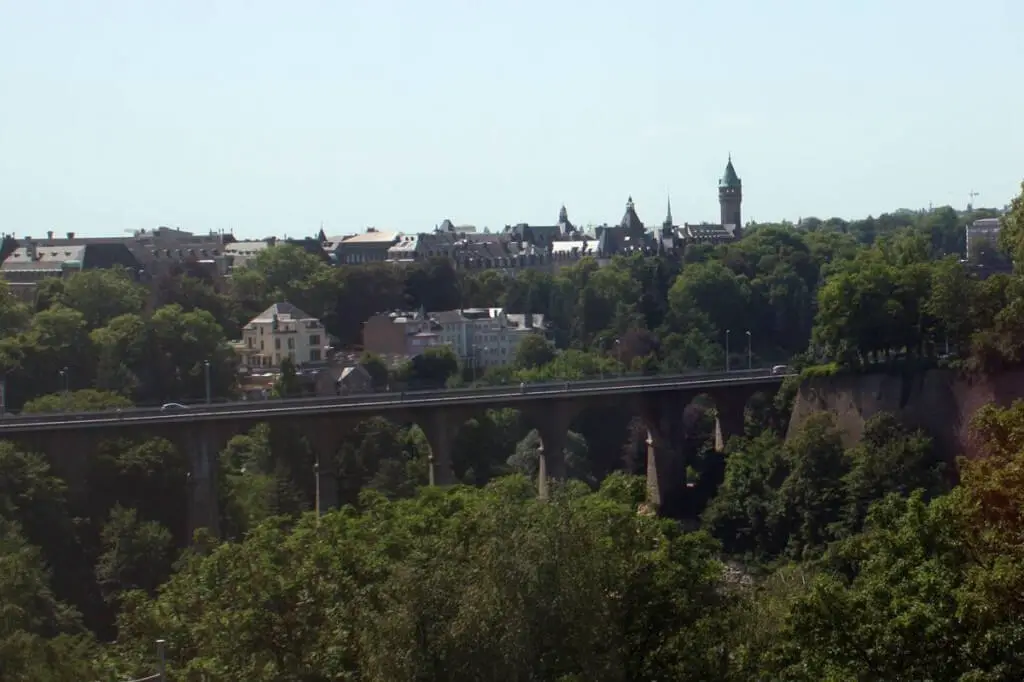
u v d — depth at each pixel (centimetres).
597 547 8900
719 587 10125
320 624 9525
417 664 8256
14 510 15962
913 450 18988
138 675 9762
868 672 8031
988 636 7712
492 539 8581
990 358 19400
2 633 10494
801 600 8350
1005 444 9575
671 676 9056
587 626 8519
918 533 8600
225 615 9744
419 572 8606
